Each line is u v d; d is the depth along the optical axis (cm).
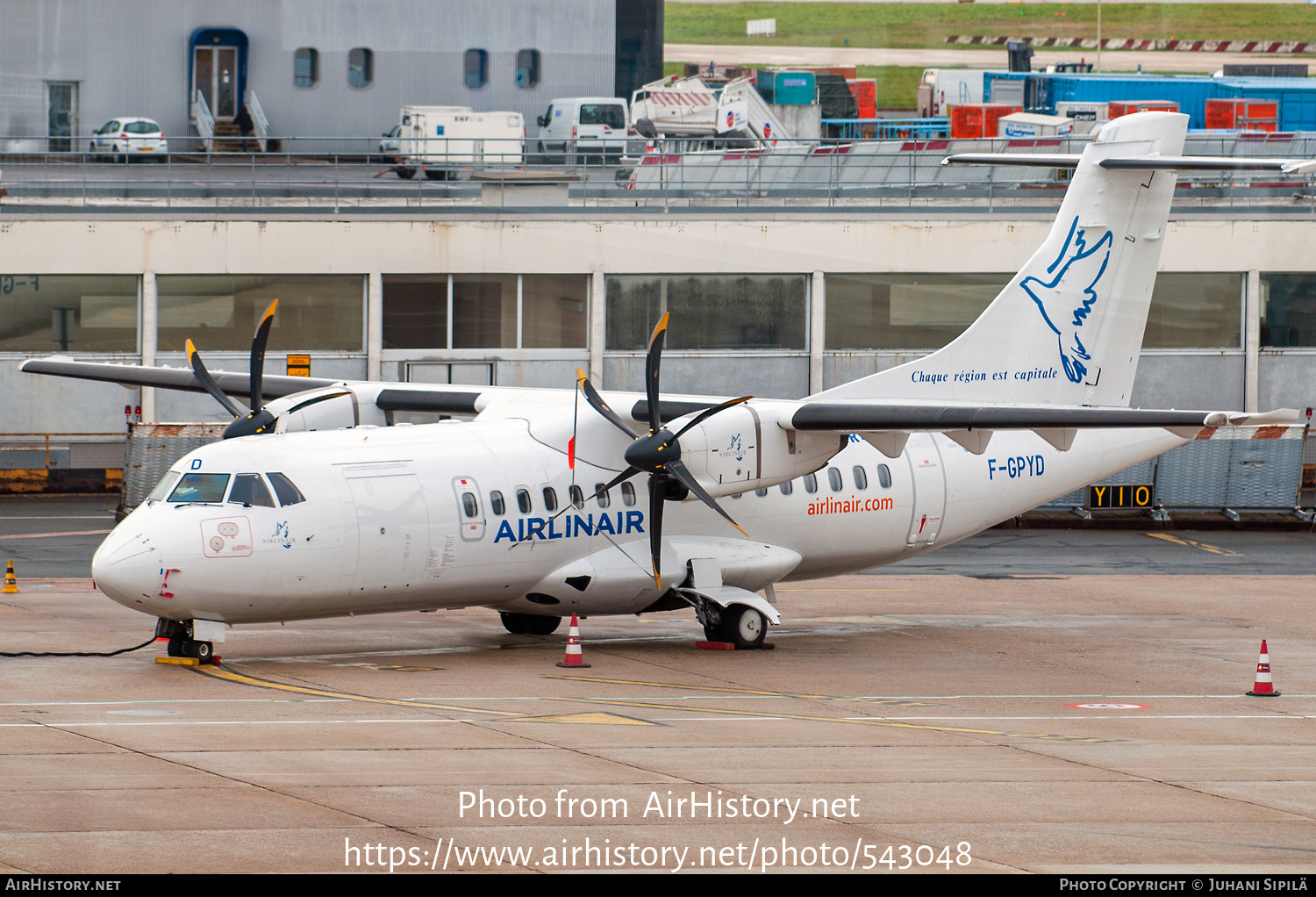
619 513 8112
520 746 5441
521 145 18938
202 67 19300
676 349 15825
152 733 5522
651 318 15788
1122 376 9612
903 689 7106
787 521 8594
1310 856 4225
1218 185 16162
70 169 17425
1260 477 14375
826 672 7575
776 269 15712
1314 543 13488
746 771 5125
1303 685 7425
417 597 7569
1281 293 16162
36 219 14712
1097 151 9231
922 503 9062
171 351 15150
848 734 5872
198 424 12781
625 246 15625
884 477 8931
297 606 7188
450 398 8719
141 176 17888
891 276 15912
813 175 16262
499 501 7688
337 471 7306
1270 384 16188
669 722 6012
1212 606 10244
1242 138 16600
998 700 6875
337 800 4581
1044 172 16588
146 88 19088
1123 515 14388
